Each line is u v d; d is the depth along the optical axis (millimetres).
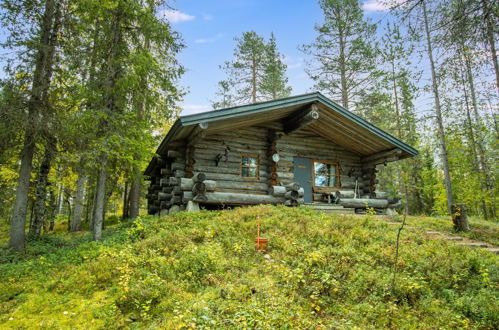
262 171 13914
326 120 13844
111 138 9117
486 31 6211
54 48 9336
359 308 5109
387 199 14484
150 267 6172
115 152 9359
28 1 9070
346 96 22891
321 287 5582
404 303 5414
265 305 4680
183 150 12984
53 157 9531
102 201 9797
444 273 6395
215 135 13250
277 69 26688
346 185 15680
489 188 21297
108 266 6285
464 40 6434
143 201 31766
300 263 6176
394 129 25172
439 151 22312
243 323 4121
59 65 9703
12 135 8766
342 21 21500
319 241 7727
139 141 10352
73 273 6367
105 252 7094
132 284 5461
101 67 9961
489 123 19438
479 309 5180
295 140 14914
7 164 9914
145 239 7973
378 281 5848
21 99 8648
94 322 4562
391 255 7098
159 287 5293
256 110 11680
